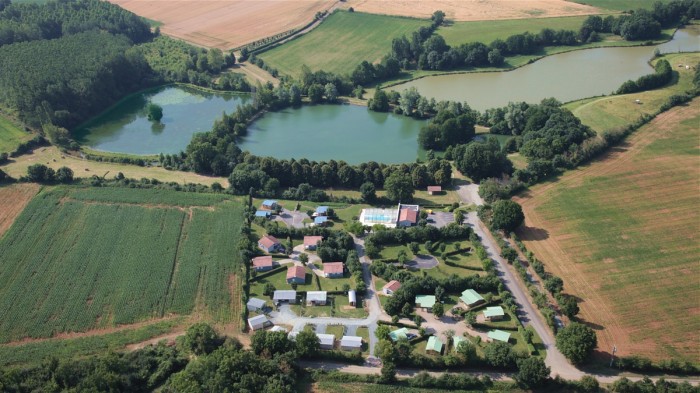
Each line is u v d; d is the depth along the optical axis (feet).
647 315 574.15
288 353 525.34
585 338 520.83
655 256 654.94
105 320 590.14
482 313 596.29
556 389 503.61
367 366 535.60
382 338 551.18
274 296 615.57
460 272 652.07
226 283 642.22
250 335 570.87
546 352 543.39
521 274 633.61
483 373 525.75
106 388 496.23
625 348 538.47
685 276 621.72
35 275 651.25
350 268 655.35
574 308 568.00
